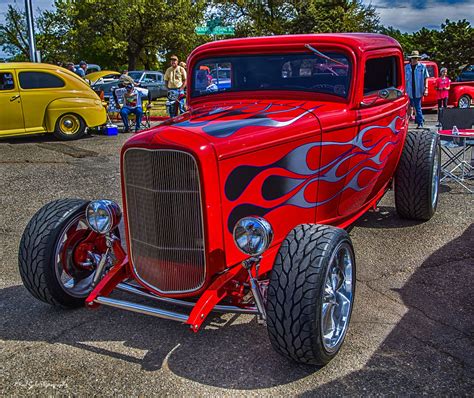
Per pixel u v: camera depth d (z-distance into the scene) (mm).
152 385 2947
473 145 7152
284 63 4285
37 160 9570
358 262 4617
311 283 2816
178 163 2955
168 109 13836
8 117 11367
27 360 3213
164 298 3262
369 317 3650
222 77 4539
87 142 11773
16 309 3906
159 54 45188
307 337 2824
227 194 3072
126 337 3479
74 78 12109
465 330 3471
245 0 43312
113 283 3479
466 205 6219
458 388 2867
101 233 3477
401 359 3145
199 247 3049
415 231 5379
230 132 3184
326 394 2838
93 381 2994
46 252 3594
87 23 38562
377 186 5012
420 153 5336
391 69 4996
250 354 3244
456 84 17547
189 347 3338
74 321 3713
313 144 3654
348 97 4094
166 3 39719
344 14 39156
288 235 3057
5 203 6770
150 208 3115
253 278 3016
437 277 4297
